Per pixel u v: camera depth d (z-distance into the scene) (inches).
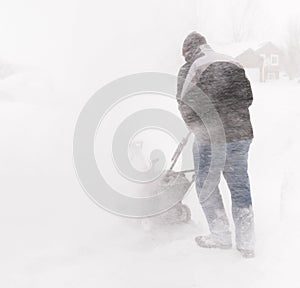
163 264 98.2
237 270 93.1
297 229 109.4
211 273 92.5
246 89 103.7
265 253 100.1
